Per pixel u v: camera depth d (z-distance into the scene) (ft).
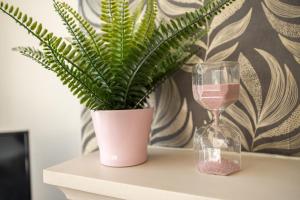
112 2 1.70
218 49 2.24
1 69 3.76
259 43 2.09
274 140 2.07
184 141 2.41
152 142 2.57
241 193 1.37
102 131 1.92
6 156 2.61
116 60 1.78
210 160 1.83
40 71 3.48
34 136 3.57
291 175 1.65
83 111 2.90
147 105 2.56
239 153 1.84
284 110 2.02
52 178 1.88
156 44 1.74
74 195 1.90
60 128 3.40
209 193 1.38
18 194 2.62
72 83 1.81
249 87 2.14
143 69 1.83
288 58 2.00
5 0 3.68
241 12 2.14
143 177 1.69
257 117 2.12
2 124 3.74
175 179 1.63
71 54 1.76
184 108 2.40
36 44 3.43
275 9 2.02
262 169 1.78
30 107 3.59
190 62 2.35
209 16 1.74
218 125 1.88
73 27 1.74
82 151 2.92
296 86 1.98
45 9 3.38
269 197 1.32
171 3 2.43
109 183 1.64
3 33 3.70
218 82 1.64
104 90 1.84
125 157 1.92
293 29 1.97
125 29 1.74
